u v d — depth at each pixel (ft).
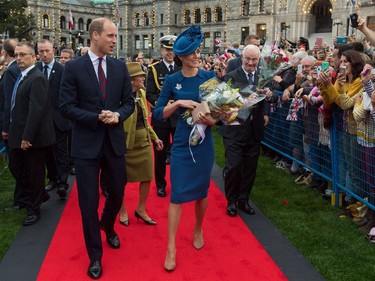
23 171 19.60
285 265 14.43
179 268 14.20
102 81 14.06
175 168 14.29
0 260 14.80
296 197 21.61
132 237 16.84
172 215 14.20
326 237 16.63
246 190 19.58
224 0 187.83
